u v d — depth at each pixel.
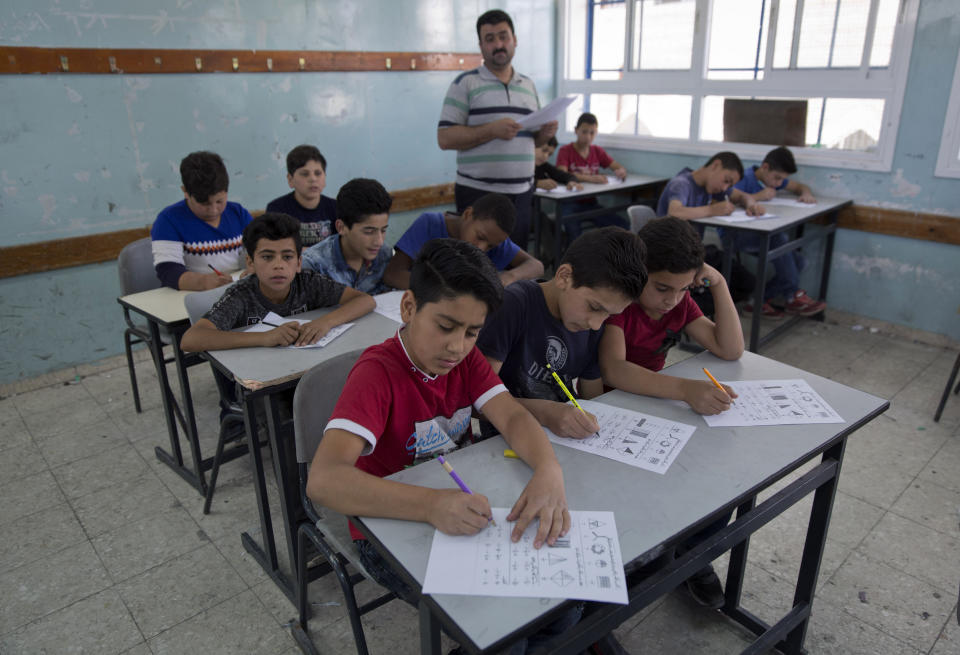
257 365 1.60
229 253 2.58
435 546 0.92
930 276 3.34
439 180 4.33
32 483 2.27
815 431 1.25
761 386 1.44
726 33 3.91
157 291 2.28
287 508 1.63
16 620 1.67
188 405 2.09
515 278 2.43
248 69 3.32
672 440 1.21
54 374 3.07
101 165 3.00
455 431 1.26
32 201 2.86
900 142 3.30
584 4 4.62
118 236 3.10
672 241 1.39
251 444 1.67
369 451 1.07
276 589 1.77
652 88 4.34
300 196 2.79
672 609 1.70
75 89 2.86
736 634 1.62
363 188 2.04
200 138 3.26
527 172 3.16
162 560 1.89
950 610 1.66
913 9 3.11
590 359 1.54
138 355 3.28
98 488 2.23
